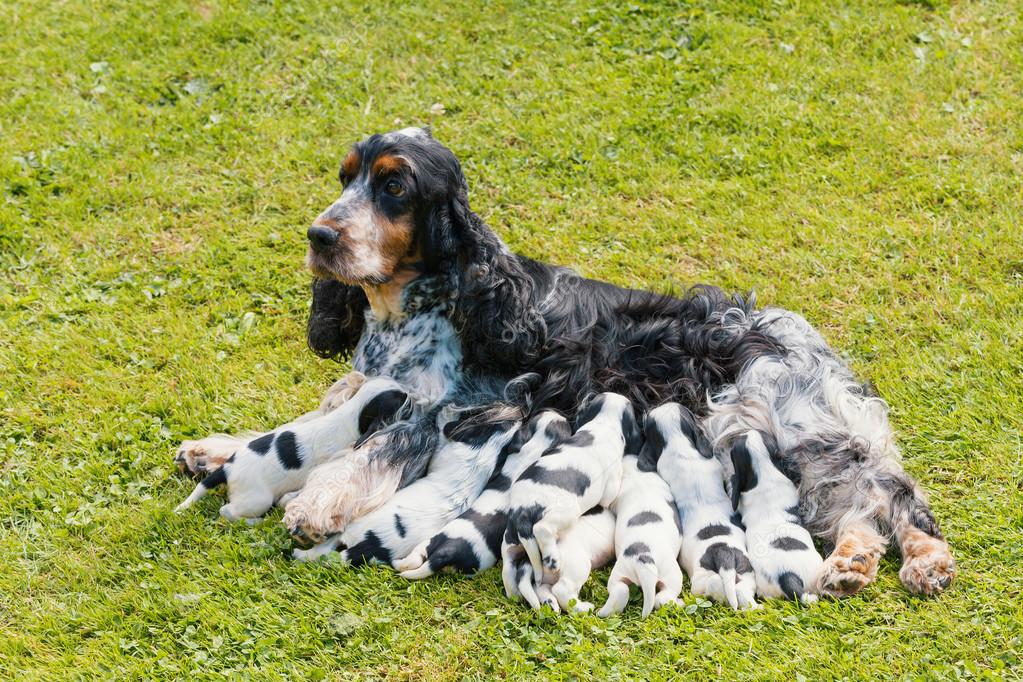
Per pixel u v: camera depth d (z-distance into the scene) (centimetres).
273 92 1020
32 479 643
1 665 517
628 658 507
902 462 641
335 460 612
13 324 773
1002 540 575
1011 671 497
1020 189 877
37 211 880
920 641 513
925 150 927
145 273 830
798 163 925
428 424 638
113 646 525
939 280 798
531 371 660
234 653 522
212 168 937
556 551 538
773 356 654
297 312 798
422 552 565
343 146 955
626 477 588
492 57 1054
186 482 642
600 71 1034
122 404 705
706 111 977
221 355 752
